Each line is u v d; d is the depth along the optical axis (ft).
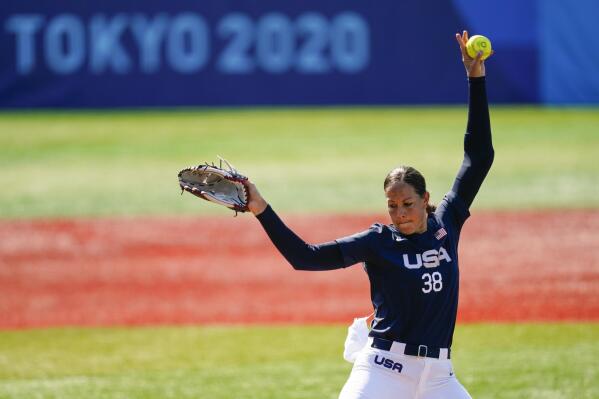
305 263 51.75
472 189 58.18
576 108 266.77
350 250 52.70
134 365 94.53
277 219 51.49
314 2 266.16
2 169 207.21
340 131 241.14
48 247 151.53
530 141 227.81
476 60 58.29
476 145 58.65
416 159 211.00
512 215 165.78
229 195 52.01
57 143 230.07
